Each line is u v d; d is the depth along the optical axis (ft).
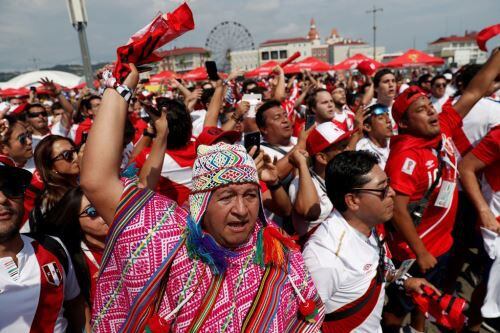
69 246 6.31
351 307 6.02
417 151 8.02
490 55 9.37
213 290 3.79
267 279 4.08
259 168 7.70
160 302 3.79
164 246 3.68
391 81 17.30
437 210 8.59
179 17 3.81
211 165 3.76
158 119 6.17
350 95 26.76
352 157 5.99
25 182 5.09
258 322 3.88
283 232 4.64
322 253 5.81
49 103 39.75
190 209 3.89
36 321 5.31
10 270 5.06
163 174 9.09
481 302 9.45
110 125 3.76
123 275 3.69
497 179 9.16
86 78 24.52
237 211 3.74
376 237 6.68
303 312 4.46
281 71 17.57
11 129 10.87
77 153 8.29
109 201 3.77
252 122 13.58
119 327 3.86
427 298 6.55
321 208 8.11
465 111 9.53
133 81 3.97
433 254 8.82
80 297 6.27
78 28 23.77
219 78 12.31
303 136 9.05
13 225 4.92
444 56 205.98
